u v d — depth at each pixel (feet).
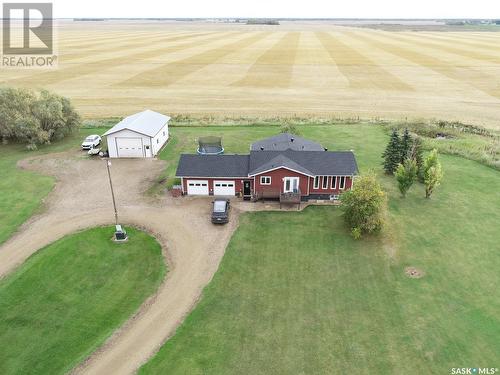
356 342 76.02
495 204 127.44
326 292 89.30
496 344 75.20
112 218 119.85
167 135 187.32
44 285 91.40
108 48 556.10
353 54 478.18
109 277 94.73
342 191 127.95
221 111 244.22
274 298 87.61
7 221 117.60
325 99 275.80
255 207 126.21
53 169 154.81
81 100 271.08
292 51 510.99
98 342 76.95
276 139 153.79
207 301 86.94
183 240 108.88
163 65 403.54
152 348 75.61
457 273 95.14
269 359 72.59
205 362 72.02
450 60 426.51
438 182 129.18
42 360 73.26
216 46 572.51
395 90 300.61
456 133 197.57
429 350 74.08
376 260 100.22
